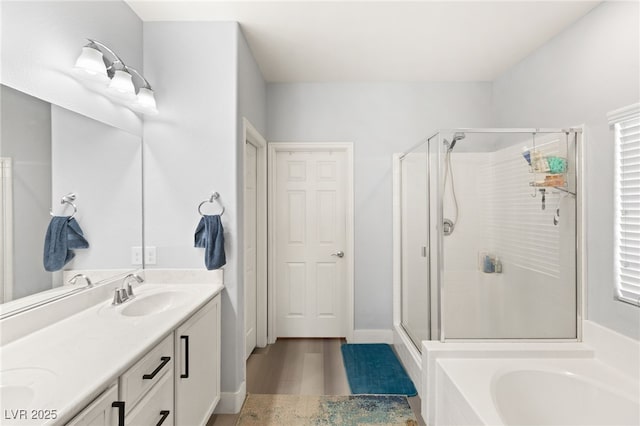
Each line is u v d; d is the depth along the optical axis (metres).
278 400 2.32
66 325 1.45
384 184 3.33
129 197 2.07
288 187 3.42
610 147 1.92
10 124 1.28
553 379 1.87
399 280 3.29
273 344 3.29
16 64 1.30
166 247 2.21
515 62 2.89
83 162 1.68
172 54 2.22
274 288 3.34
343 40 2.50
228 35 2.23
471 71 3.09
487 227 2.18
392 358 2.96
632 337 1.80
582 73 2.14
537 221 2.16
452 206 2.18
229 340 2.21
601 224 1.99
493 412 1.49
